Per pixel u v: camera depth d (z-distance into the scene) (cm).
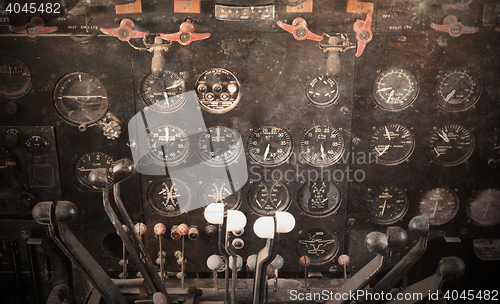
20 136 62
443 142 63
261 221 43
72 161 63
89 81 61
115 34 58
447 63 60
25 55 60
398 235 46
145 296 56
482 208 65
